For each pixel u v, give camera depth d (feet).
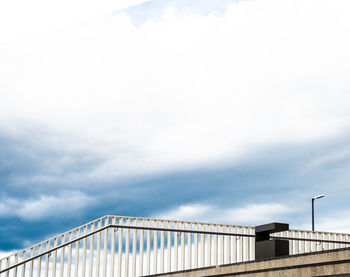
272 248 30.91
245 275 28.02
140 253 37.83
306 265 24.53
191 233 39.32
